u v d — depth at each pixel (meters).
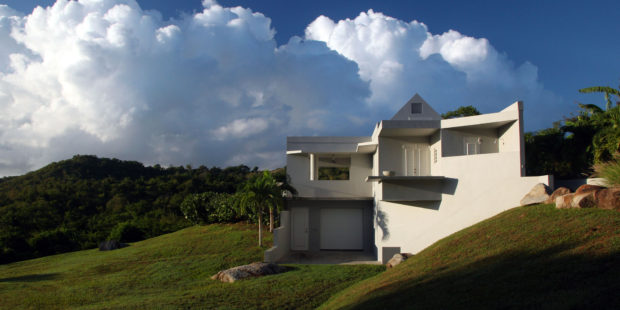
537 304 5.63
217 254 18.50
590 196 9.41
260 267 13.81
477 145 16.08
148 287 13.23
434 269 9.27
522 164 12.10
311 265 15.70
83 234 28.91
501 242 9.27
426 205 15.94
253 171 64.62
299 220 22.58
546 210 10.25
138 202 40.91
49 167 49.03
